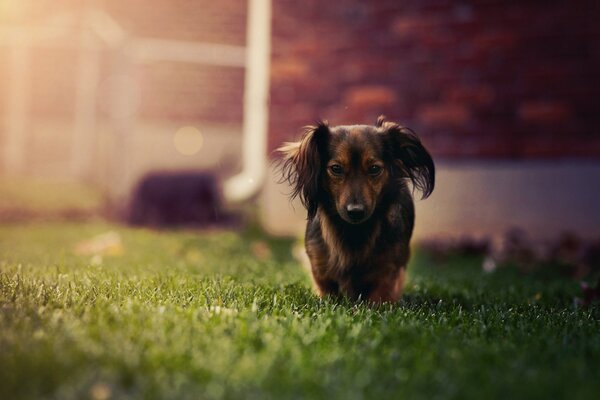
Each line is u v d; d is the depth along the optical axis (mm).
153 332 2422
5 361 2066
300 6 8000
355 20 7824
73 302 2949
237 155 12672
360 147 3572
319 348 2342
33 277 3770
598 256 6258
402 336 2584
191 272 4504
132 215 9125
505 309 3578
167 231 8203
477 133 7355
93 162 12578
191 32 12633
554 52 7039
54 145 12695
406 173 3824
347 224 3646
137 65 12242
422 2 7547
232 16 12703
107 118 12625
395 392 1936
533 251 6512
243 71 12742
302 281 4320
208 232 8266
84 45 12672
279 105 8125
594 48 6887
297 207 7898
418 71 7586
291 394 1888
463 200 7387
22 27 12469
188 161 12594
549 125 7066
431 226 7492
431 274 5148
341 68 7891
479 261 6555
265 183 8219
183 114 12586
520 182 7168
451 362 2240
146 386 1917
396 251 3676
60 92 12727
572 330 2875
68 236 7262
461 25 7383
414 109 7609
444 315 3148
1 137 12281
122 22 12594
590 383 2047
